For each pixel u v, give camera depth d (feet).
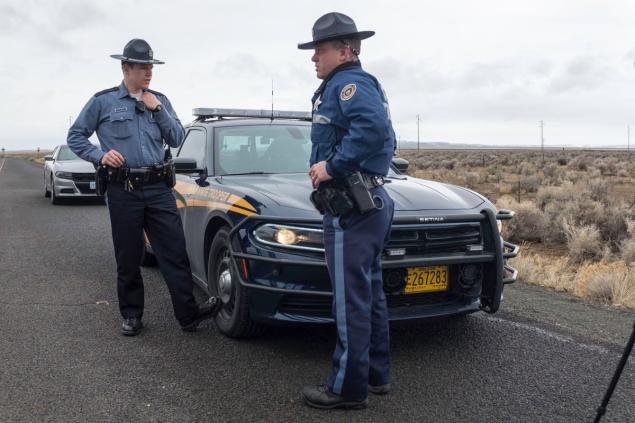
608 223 36.99
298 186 14.90
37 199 55.26
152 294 19.29
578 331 15.97
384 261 12.77
